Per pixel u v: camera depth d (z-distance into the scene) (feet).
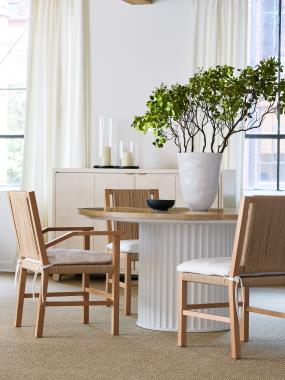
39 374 11.53
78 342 13.84
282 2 24.38
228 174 21.93
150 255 15.24
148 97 24.32
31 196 13.80
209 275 12.89
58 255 14.17
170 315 15.02
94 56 24.70
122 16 24.50
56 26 24.66
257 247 12.41
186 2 24.02
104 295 14.83
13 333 14.57
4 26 26.32
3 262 25.17
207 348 13.47
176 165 23.98
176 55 24.14
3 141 26.35
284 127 24.36
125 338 14.26
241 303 14.17
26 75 25.70
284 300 19.52
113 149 23.77
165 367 12.03
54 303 14.34
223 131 23.39
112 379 11.27
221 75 15.08
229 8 23.43
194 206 15.33
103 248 22.80
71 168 22.81
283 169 24.43
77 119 24.52
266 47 24.53
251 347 13.64
